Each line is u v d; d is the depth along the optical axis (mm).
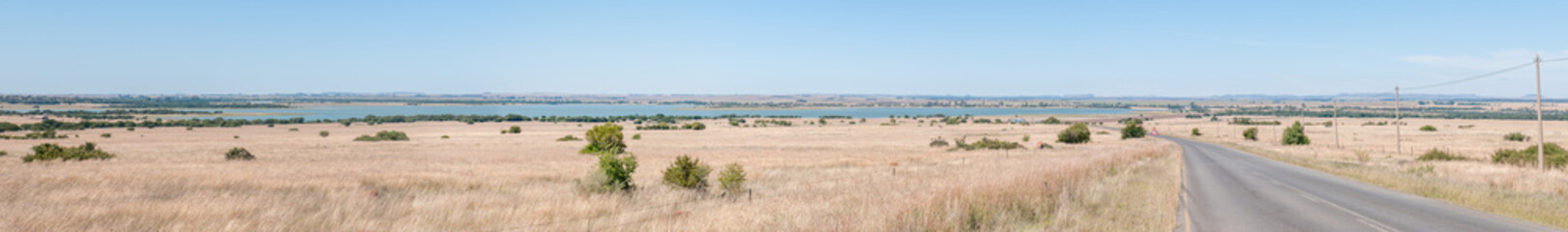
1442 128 154250
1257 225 14992
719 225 13805
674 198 20609
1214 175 30594
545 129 175750
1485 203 18141
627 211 17188
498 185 26078
